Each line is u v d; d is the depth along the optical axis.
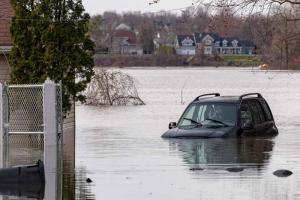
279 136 47.34
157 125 64.56
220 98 46.09
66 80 50.22
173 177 33.62
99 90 97.88
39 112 42.47
